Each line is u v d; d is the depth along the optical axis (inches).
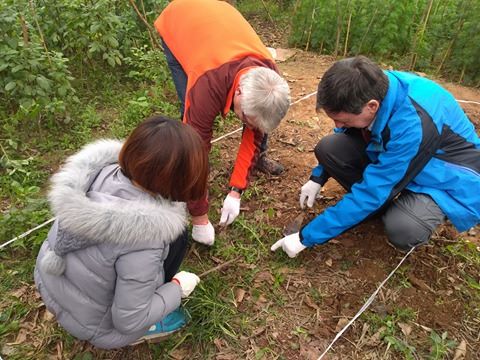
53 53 149.3
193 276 77.1
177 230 59.8
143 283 60.7
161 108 155.6
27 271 97.8
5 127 135.3
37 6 166.9
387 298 95.1
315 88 178.4
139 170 54.7
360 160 102.4
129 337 73.9
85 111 152.3
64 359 83.2
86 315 68.1
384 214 96.8
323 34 215.3
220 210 116.3
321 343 87.3
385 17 200.5
